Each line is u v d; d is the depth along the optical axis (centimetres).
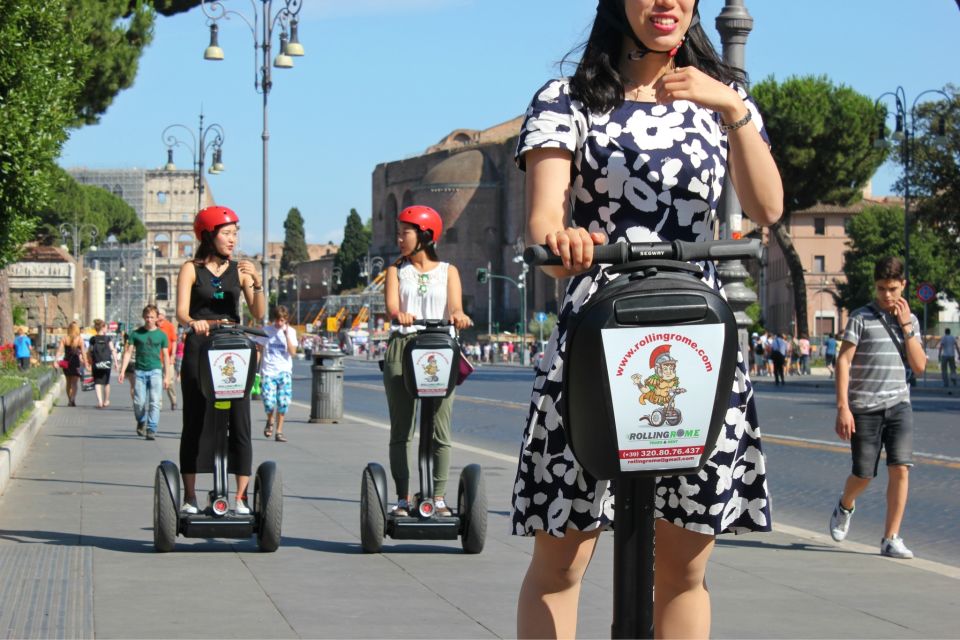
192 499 820
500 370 7031
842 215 11256
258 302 820
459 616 609
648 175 320
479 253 15638
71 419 2355
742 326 1083
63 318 7500
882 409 838
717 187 328
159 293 15525
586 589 677
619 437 260
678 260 272
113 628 575
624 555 274
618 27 316
